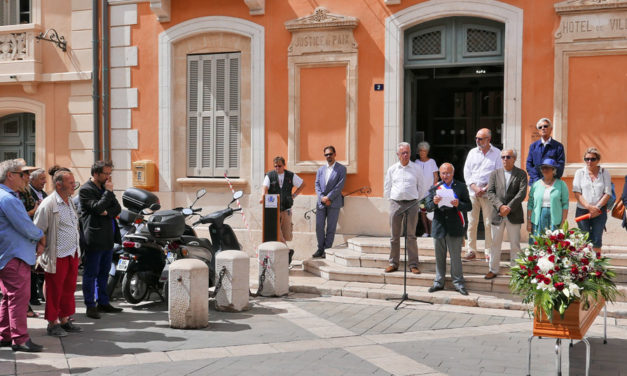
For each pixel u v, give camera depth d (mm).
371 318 7258
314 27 10781
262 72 11242
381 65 10523
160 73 11906
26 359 5582
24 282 5832
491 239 8508
